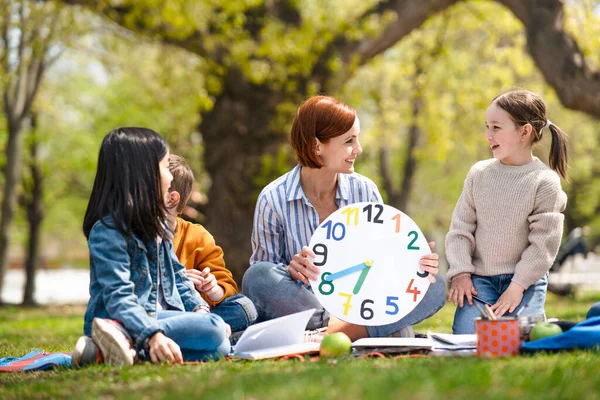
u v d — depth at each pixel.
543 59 14.80
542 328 4.59
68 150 30.53
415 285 5.40
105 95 30.44
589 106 14.61
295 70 15.63
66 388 3.83
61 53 23.19
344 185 6.11
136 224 4.89
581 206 40.59
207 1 14.94
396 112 24.48
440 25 22.05
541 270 5.57
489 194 5.87
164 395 3.35
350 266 5.42
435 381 3.22
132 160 4.90
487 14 20.81
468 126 24.86
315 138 5.78
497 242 5.80
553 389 3.19
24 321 14.39
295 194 5.97
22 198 27.78
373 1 18.33
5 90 22.78
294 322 5.02
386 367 3.90
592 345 4.36
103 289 4.74
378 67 24.41
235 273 15.91
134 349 4.72
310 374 3.59
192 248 6.06
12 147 23.16
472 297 5.80
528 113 5.78
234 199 15.95
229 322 5.66
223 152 16.03
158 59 18.95
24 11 18.36
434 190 35.75
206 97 15.44
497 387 3.21
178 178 5.86
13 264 60.03
